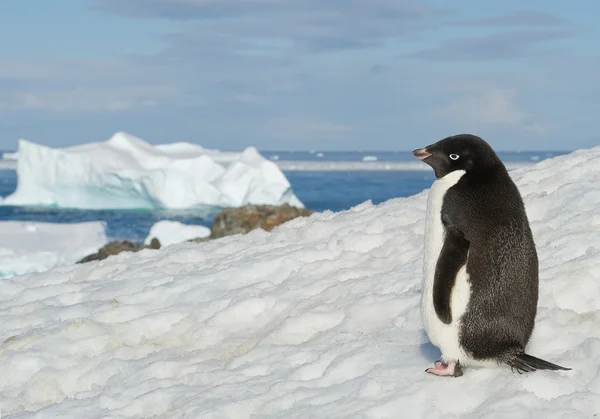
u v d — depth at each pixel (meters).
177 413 4.59
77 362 5.99
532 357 3.91
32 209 58.06
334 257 7.39
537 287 3.99
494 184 3.91
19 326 7.09
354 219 8.63
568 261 5.43
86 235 33.19
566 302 4.92
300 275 6.99
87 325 6.50
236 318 6.34
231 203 55.56
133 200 58.91
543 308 4.80
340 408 4.14
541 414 3.67
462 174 3.95
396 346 4.86
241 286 7.21
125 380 5.43
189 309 6.71
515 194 3.97
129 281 7.97
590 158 8.30
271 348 5.43
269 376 4.97
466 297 3.84
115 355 5.98
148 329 6.48
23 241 31.41
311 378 4.80
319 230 8.49
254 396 4.61
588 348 4.21
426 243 4.03
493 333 3.85
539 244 6.09
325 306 5.95
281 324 5.81
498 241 3.81
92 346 6.23
